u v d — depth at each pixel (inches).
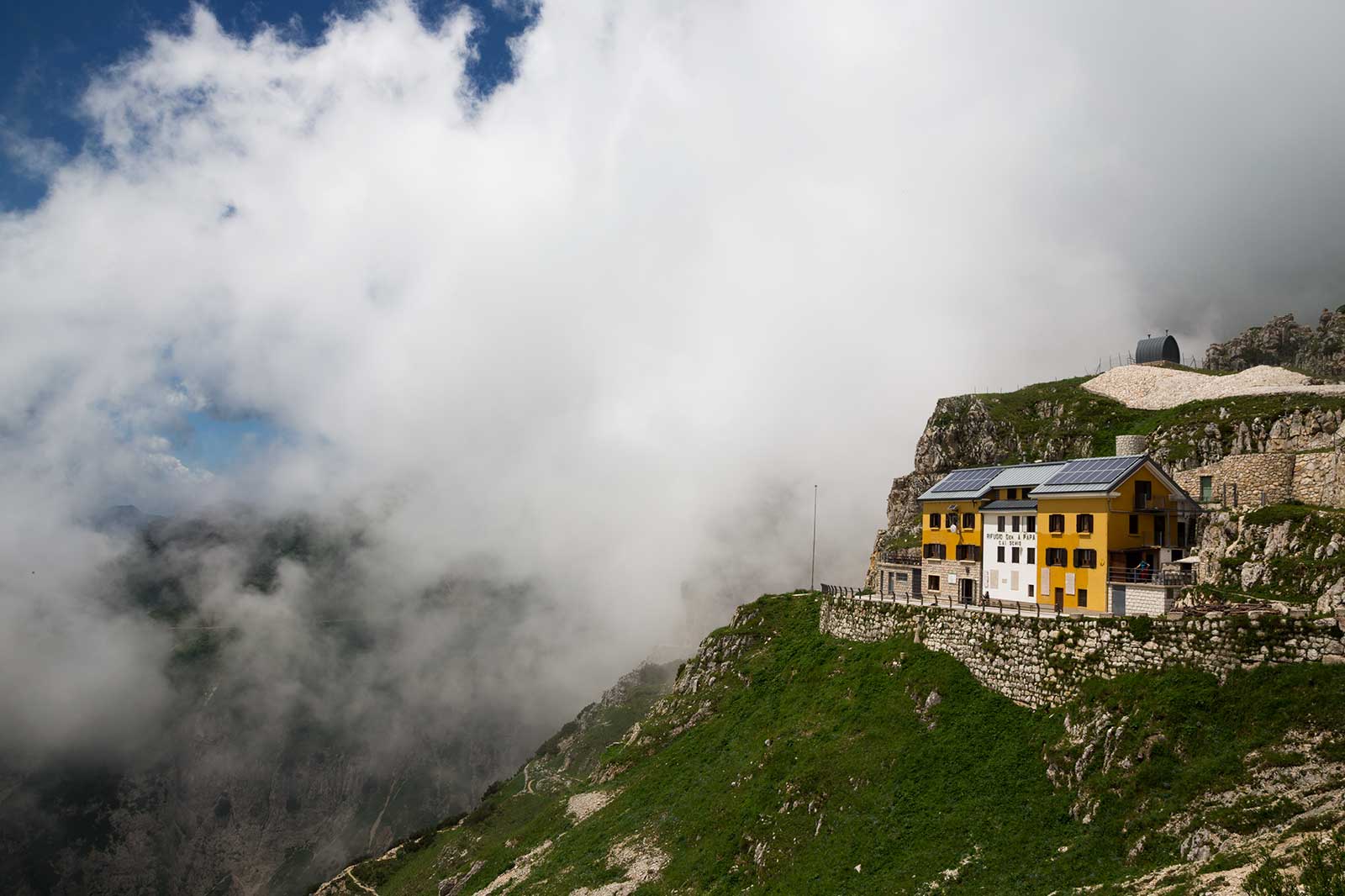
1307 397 4945.9
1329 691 2044.8
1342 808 1752.0
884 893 2306.8
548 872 3690.9
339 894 6747.1
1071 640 2669.8
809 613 4832.7
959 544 3710.6
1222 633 2295.8
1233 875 1662.2
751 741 3703.3
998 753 2623.0
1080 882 2015.3
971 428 6943.9
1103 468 3161.9
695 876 2965.1
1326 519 2945.4
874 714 3152.1
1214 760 2082.9
